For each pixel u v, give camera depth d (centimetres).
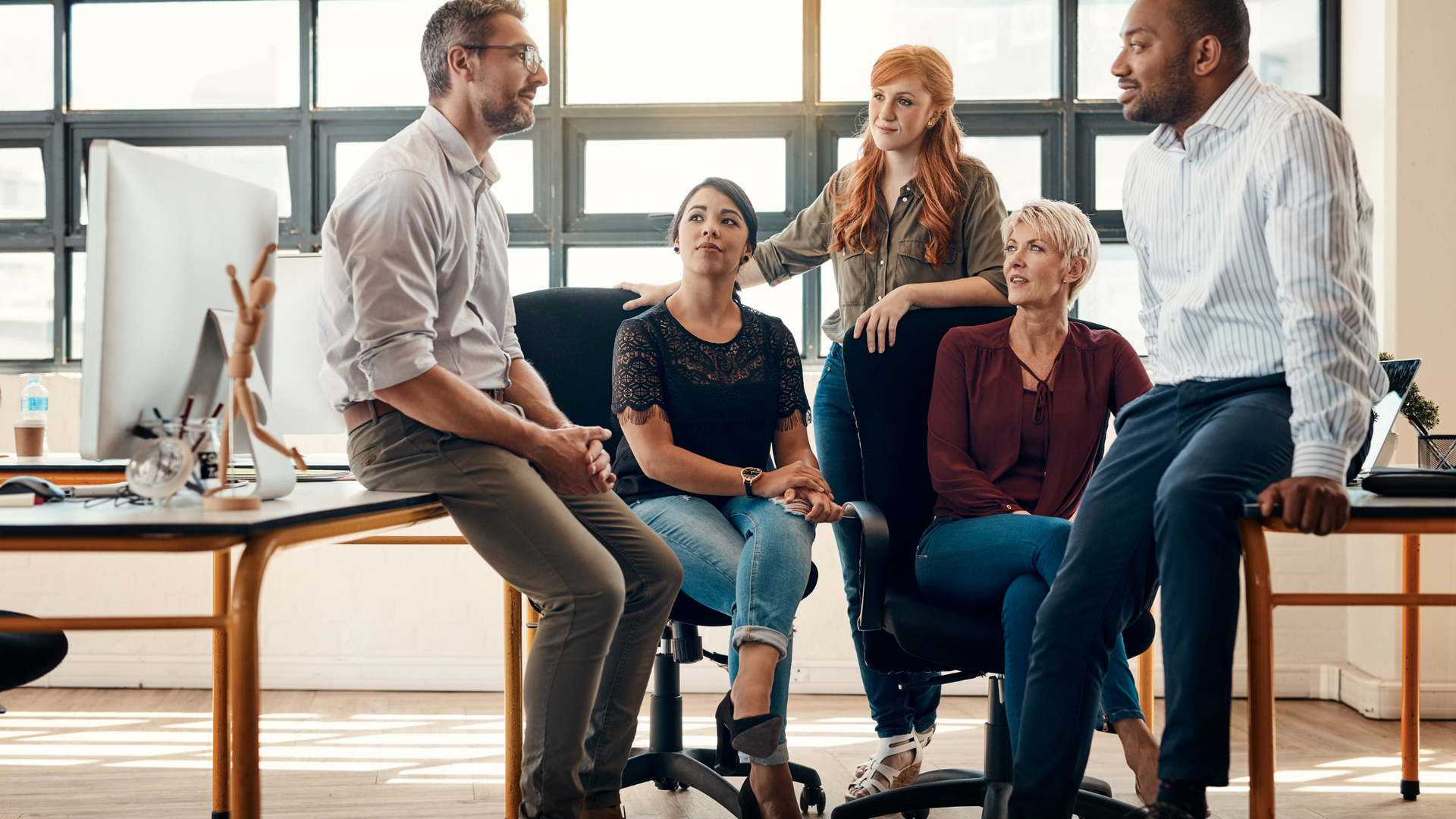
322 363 217
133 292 132
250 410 132
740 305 228
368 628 342
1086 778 209
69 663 338
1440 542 313
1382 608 316
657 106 358
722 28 361
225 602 207
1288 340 138
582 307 229
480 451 156
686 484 203
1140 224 174
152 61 360
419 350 150
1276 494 125
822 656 343
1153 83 159
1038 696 153
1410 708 234
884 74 242
